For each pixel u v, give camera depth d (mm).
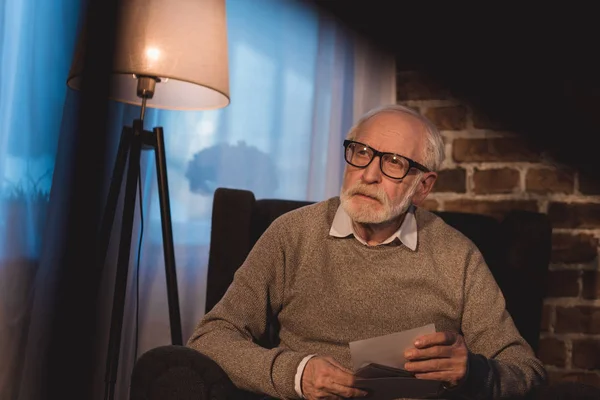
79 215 1402
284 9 2217
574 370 1998
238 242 1649
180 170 2090
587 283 2000
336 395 1201
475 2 2129
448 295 1494
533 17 2076
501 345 1447
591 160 2014
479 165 2086
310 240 1517
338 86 2219
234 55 2168
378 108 1580
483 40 2117
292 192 2197
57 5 1770
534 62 2070
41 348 1647
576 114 2027
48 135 1744
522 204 2047
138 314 1916
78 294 1638
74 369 1560
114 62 1630
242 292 1463
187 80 1684
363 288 1469
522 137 2062
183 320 2072
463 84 2123
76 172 1299
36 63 1747
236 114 2162
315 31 2229
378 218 1443
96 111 1338
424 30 2172
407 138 1504
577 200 2018
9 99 1705
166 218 1748
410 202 1512
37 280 1697
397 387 1177
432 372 1206
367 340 1192
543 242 1705
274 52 2199
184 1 1701
